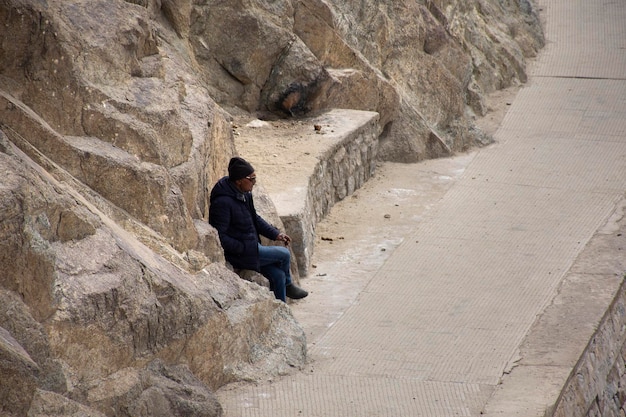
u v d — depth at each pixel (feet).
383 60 186.50
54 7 101.65
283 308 100.94
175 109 104.99
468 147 187.93
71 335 73.77
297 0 165.68
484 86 215.10
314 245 136.36
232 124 156.66
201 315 86.53
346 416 85.40
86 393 73.82
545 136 192.34
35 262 70.95
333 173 152.25
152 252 89.30
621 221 146.92
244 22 157.79
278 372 94.02
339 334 106.42
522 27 242.37
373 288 121.39
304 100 163.84
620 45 242.99
